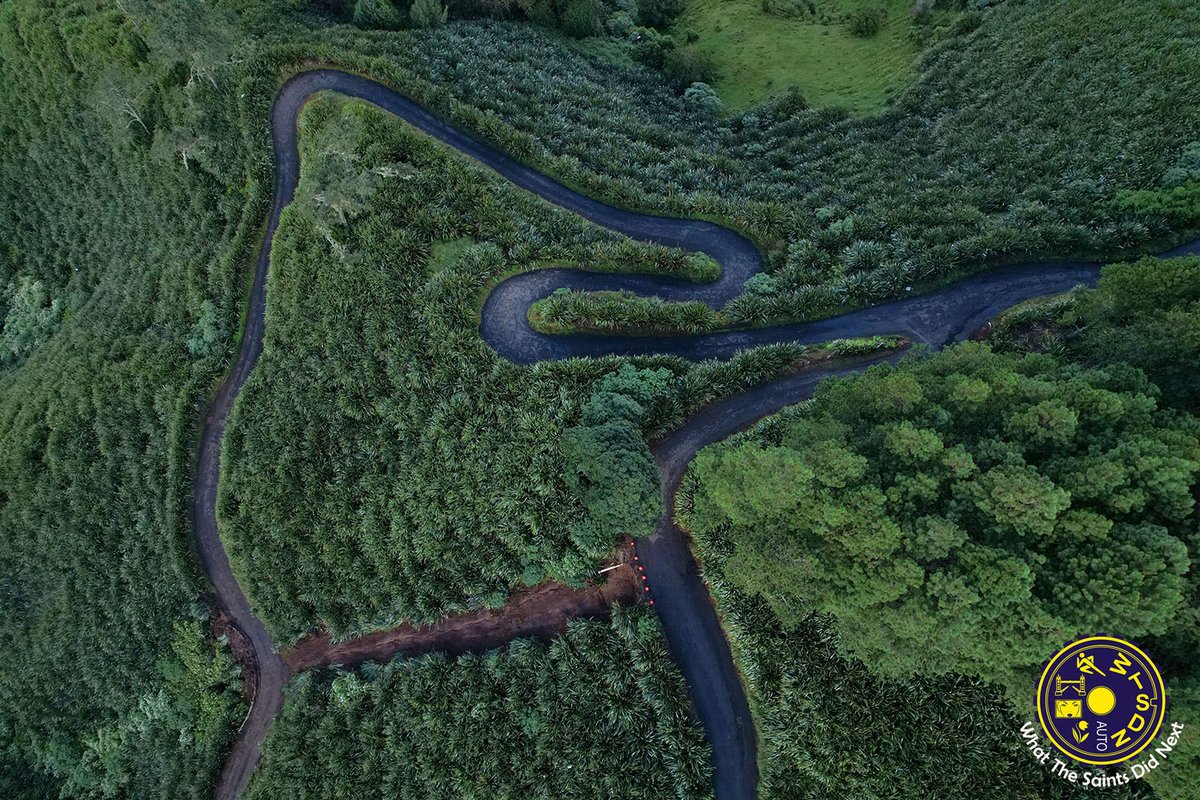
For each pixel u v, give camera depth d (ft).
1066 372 108.88
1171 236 141.28
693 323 149.48
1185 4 172.65
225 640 146.41
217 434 162.30
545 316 148.36
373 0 194.08
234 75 181.47
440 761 124.67
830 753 109.60
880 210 163.73
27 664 153.69
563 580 129.08
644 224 168.66
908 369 116.06
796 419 128.88
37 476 165.37
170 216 183.21
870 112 197.77
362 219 159.84
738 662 122.21
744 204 168.55
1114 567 80.69
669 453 137.59
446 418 139.95
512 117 179.01
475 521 133.90
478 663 130.62
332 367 150.92
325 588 139.74
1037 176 161.07
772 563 97.19
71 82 197.16
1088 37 180.04
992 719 105.19
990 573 83.20
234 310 168.35
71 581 156.87
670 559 130.82
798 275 154.71
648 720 119.44
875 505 90.84
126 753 144.46
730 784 117.39
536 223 160.97
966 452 92.79
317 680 139.54
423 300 150.20
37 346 187.52
